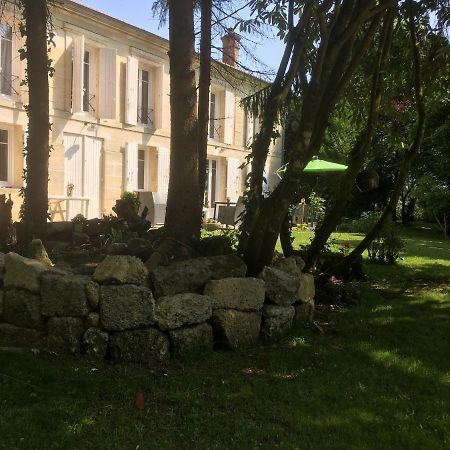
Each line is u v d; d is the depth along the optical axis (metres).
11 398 3.33
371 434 3.16
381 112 8.43
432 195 18.30
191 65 5.36
